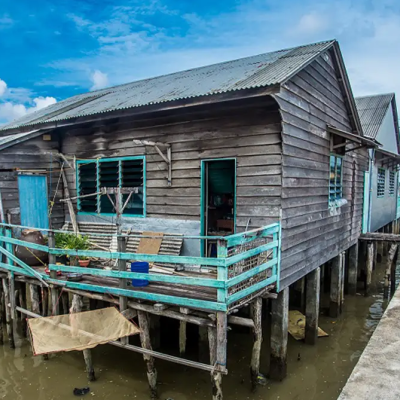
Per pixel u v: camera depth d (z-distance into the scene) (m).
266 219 6.36
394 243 11.20
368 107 16.70
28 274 7.09
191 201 7.29
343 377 6.82
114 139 8.45
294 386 6.48
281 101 6.09
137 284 5.96
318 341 8.30
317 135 7.81
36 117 10.23
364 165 11.98
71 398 6.21
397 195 18.77
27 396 6.30
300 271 7.15
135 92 9.44
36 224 9.17
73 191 9.38
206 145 7.05
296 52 8.29
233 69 8.40
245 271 5.45
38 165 9.19
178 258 5.19
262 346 7.91
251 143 6.52
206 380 6.60
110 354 7.63
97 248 8.32
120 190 6.70
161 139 7.67
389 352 3.14
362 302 10.92
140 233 7.99
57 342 5.65
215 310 5.00
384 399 2.42
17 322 8.59
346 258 12.51
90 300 8.68
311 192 7.56
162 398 6.13
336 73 8.83
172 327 8.08
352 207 10.78
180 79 9.42
